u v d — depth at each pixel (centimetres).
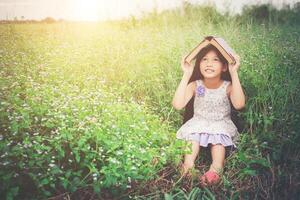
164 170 234
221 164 238
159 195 225
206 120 251
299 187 233
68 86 275
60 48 307
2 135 233
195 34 302
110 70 293
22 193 217
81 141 218
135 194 225
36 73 291
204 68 255
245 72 276
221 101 253
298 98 269
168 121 263
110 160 216
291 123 257
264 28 309
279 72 283
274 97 269
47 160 217
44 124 236
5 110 245
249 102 264
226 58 254
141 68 291
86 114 244
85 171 228
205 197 224
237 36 301
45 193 212
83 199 222
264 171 238
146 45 303
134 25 315
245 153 243
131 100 275
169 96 273
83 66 297
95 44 310
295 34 307
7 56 301
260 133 255
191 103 259
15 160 220
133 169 219
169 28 311
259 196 231
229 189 229
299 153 247
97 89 278
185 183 231
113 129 234
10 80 279
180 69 284
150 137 239
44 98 257
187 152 236
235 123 259
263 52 293
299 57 294
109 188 222
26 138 221
